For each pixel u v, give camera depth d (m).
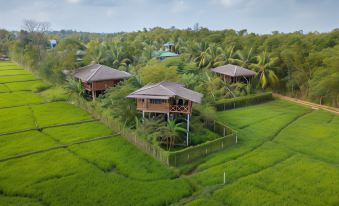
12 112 52.31
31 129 44.72
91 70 61.44
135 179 32.31
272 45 77.25
